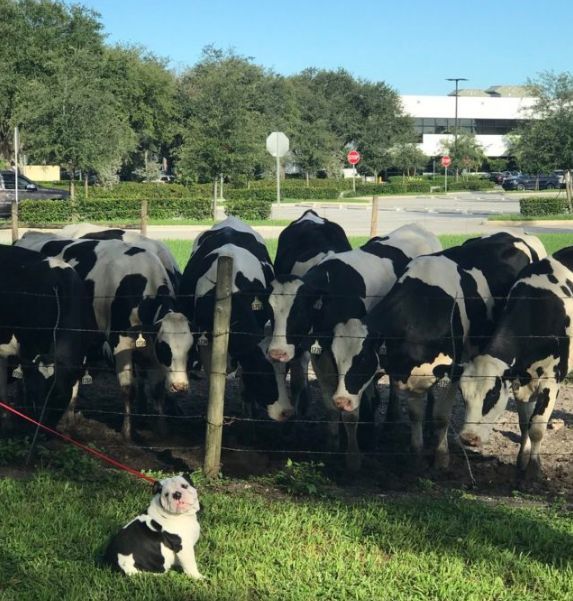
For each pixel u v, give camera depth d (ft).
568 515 24.52
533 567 20.42
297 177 245.04
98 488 25.31
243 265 36.29
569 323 29.76
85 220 104.94
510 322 29.12
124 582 18.98
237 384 40.75
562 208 123.54
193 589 18.84
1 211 119.24
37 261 32.17
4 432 32.27
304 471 27.30
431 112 313.12
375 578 19.66
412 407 31.19
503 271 33.76
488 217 118.32
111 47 197.06
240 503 24.12
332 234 43.37
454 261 33.19
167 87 206.08
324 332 31.01
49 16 175.94
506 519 23.59
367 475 29.53
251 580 19.47
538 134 131.85
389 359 30.66
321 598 18.71
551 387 29.55
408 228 39.42
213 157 123.54
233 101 125.49
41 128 122.11
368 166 250.37
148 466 29.01
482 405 27.91
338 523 22.72
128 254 35.17
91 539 21.20
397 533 22.18
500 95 393.70
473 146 267.39
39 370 30.94
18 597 18.49
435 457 30.48
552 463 30.99
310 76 273.33
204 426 34.88
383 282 34.63
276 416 32.04
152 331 32.60
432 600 18.79
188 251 75.87
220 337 26.99
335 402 29.53
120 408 37.01
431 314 30.50
